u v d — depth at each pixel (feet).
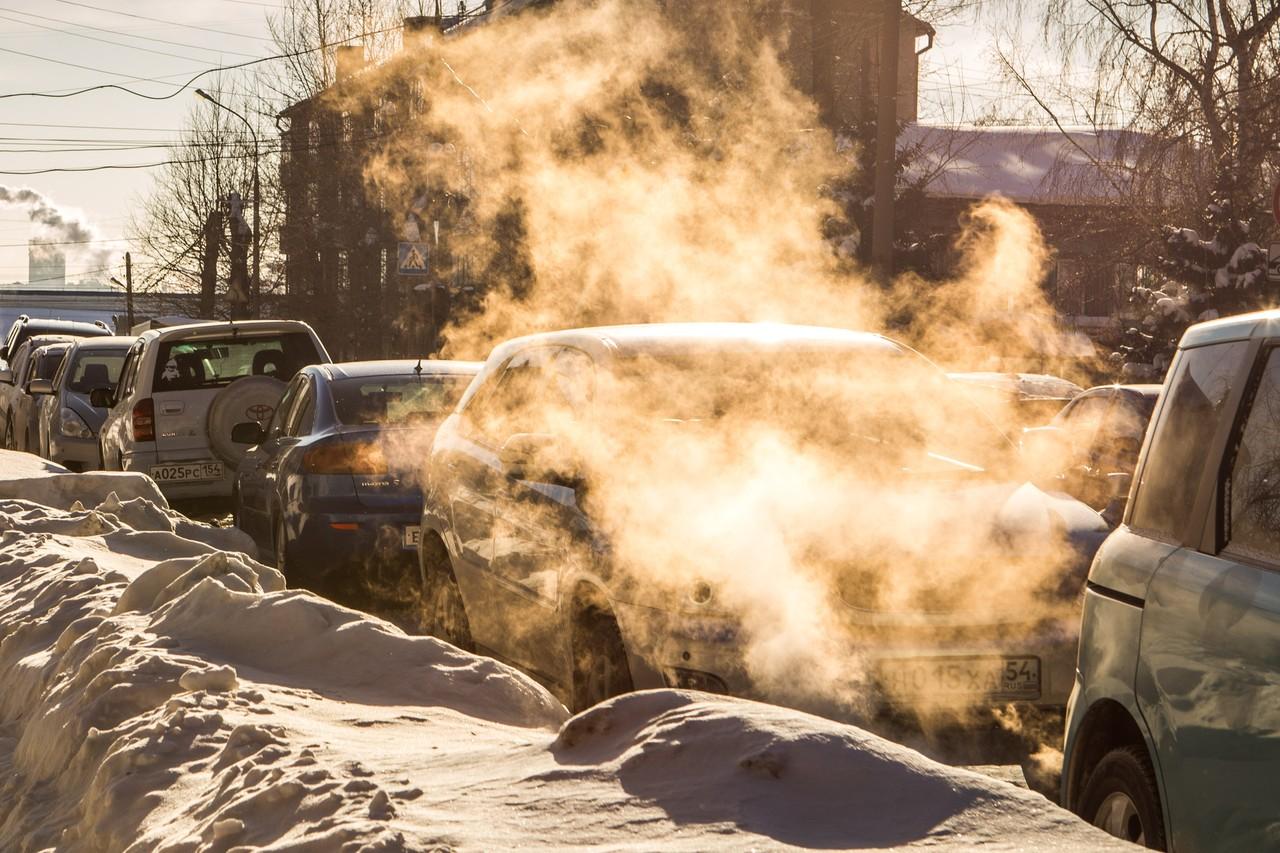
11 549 28.14
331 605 19.57
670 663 18.75
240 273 154.10
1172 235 81.82
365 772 11.98
